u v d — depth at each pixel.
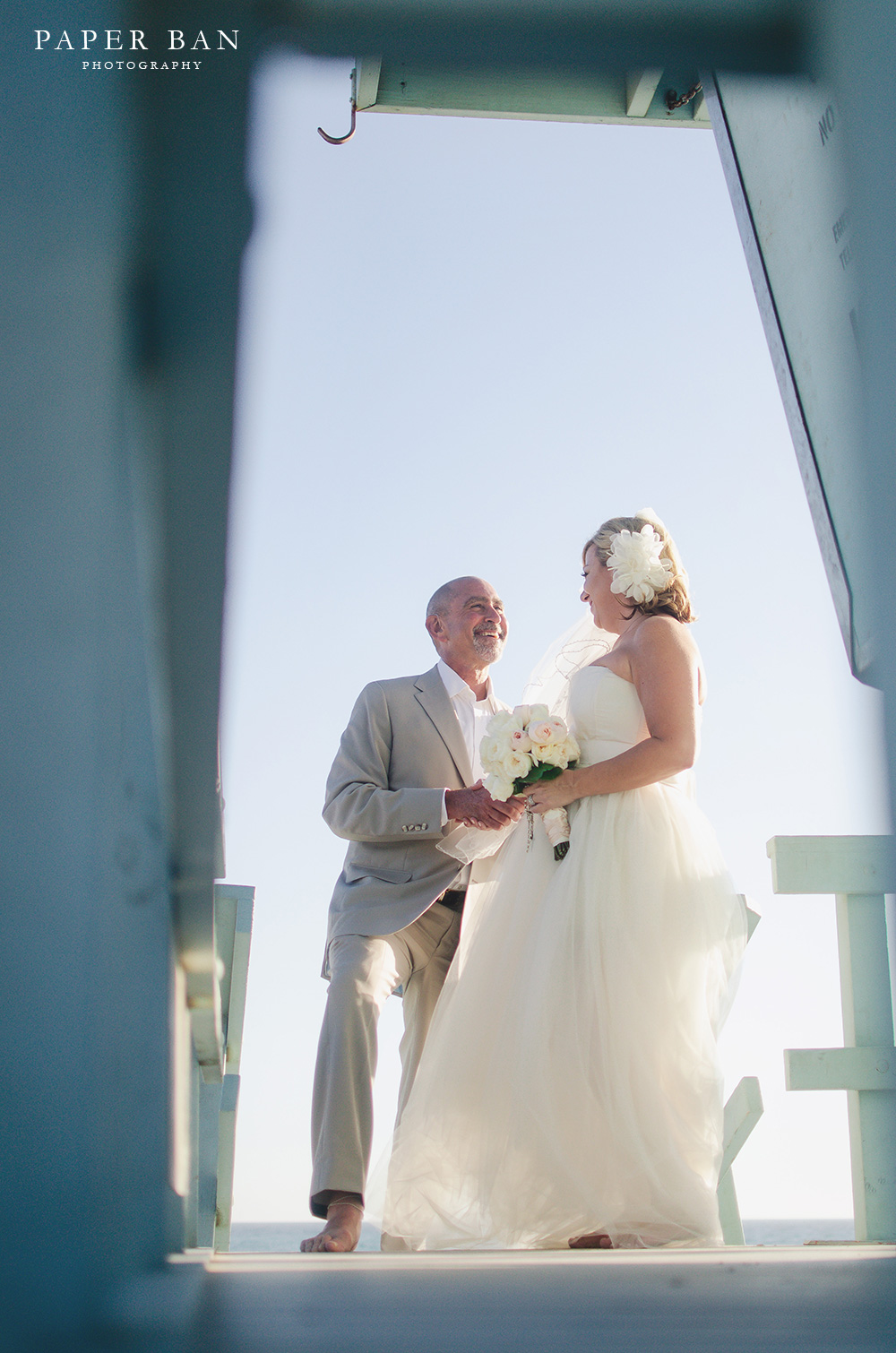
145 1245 0.93
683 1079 2.81
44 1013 0.57
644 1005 2.84
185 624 1.03
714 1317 0.86
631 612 3.34
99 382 0.69
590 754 3.22
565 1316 0.88
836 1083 3.12
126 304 0.80
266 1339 0.75
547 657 3.58
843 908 3.28
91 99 0.68
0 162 0.54
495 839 3.49
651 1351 0.70
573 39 0.85
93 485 0.67
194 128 0.79
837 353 2.36
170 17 0.79
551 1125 2.78
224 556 0.98
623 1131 2.73
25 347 0.57
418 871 3.57
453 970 3.33
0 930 0.53
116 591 0.73
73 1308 0.57
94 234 0.69
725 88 2.64
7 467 0.54
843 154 0.66
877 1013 3.18
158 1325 0.77
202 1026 1.81
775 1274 1.19
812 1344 0.72
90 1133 0.61
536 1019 2.88
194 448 0.91
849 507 2.37
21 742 0.55
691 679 3.15
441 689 3.88
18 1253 0.54
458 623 3.94
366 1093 3.22
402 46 0.88
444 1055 3.10
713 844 3.16
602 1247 2.71
